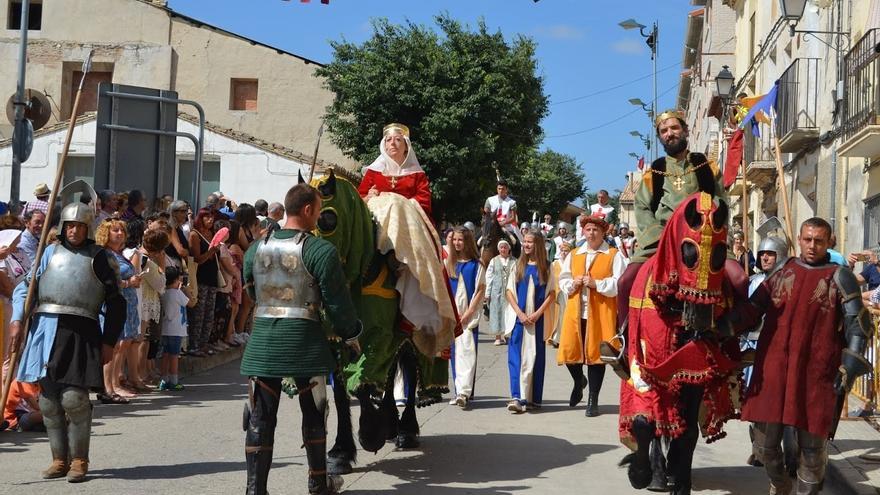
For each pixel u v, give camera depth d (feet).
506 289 38.91
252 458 21.59
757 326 22.77
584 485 25.64
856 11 56.54
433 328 25.95
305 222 22.02
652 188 24.98
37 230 34.96
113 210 43.24
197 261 45.83
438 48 117.39
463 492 24.57
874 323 35.04
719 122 100.17
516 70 118.01
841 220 59.11
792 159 71.77
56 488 23.93
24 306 25.16
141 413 35.50
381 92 115.24
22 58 55.98
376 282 25.36
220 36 124.98
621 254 38.01
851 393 39.58
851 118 53.72
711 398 22.49
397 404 37.78
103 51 123.54
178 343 41.68
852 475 26.55
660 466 25.30
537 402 38.68
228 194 102.06
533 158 176.55
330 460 25.86
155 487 24.13
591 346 37.19
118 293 25.39
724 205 21.31
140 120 54.13
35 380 24.66
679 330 22.20
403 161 28.17
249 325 58.08
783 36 77.10
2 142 99.86
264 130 125.29
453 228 39.78
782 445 26.12
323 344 21.76
